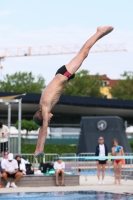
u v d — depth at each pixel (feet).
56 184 118.21
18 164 119.44
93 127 186.09
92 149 183.62
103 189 109.09
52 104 51.83
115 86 556.10
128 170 141.79
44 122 51.13
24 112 345.72
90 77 563.89
